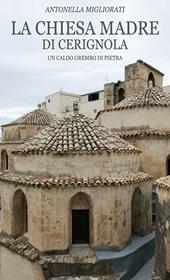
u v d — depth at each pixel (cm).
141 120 2006
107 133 1622
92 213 1404
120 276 1341
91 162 1414
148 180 1620
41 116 3194
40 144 1496
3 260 1611
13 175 1584
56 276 1335
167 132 1944
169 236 1120
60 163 1412
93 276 1339
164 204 1141
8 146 3153
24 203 1590
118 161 1473
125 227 1455
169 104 1998
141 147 1944
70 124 1628
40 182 1361
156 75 3328
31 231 1435
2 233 1667
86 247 1443
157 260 1225
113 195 1405
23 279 1443
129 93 3097
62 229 1383
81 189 1374
